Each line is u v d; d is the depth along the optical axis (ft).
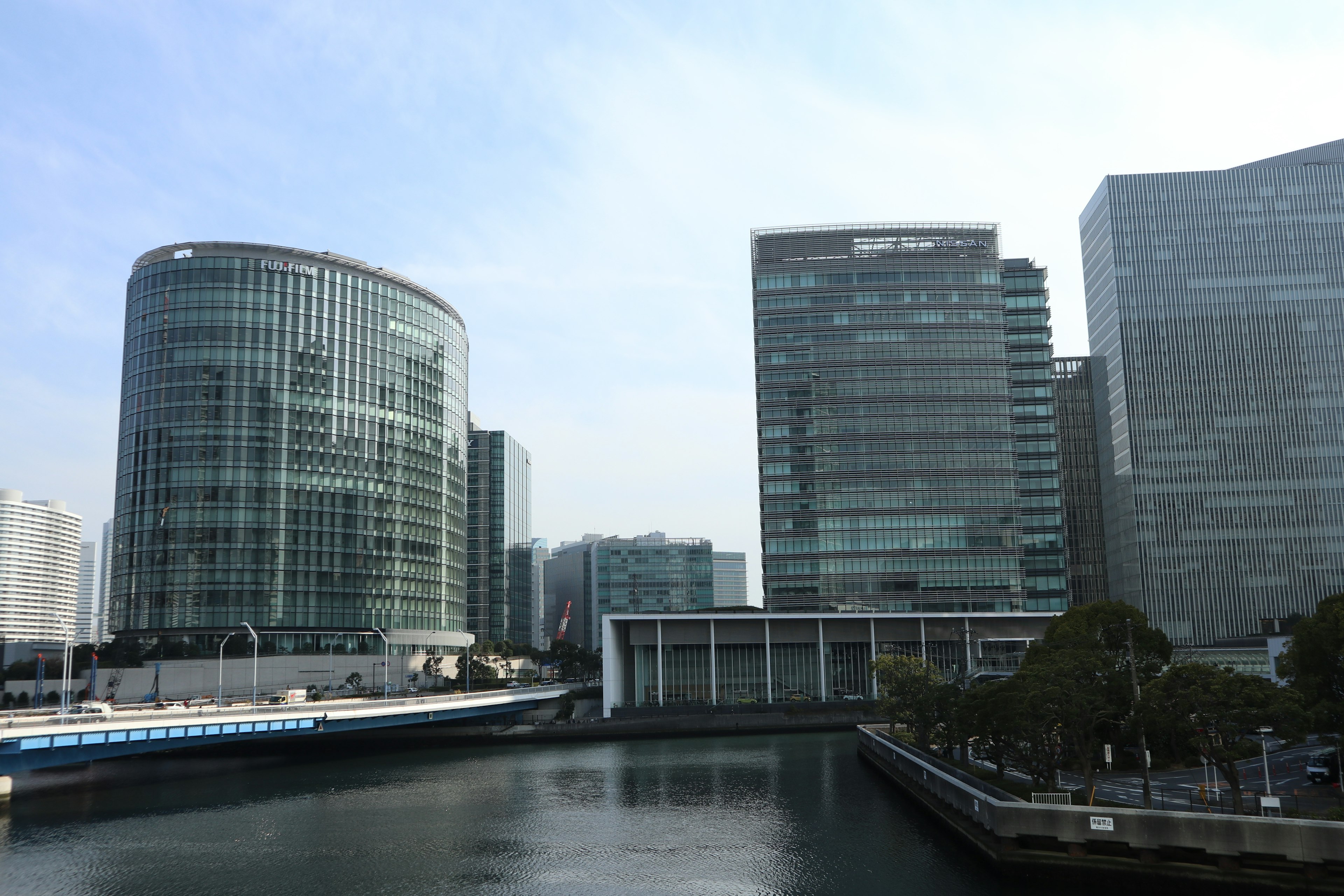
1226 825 187.42
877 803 308.40
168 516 647.97
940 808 265.75
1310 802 230.68
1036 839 204.33
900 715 378.94
